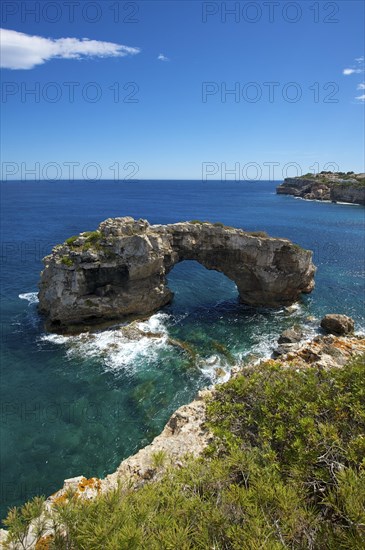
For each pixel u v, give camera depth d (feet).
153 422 81.76
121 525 21.25
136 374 100.01
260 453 30.50
